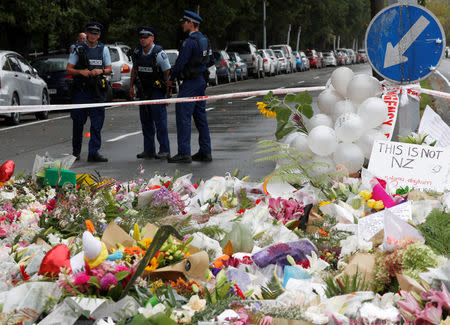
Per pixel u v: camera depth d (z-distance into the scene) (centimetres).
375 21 620
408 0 675
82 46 1071
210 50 1023
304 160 575
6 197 499
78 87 1072
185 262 348
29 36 2738
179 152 1026
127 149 1216
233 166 975
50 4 2612
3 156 1157
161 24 3741
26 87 1817
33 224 448
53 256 338
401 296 303
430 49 615
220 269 361
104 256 316
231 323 279
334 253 395
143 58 1065
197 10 3872
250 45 4475
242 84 3638
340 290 326
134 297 315
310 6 6706
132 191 554
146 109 1077
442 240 374
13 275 348
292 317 285
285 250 370
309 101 621
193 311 294
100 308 291
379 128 615
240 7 4703
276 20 6419
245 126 1524
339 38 10388
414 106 885
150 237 400
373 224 396
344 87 622
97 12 3241
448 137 625
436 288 297
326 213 464
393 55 620
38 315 302
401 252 328
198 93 1013
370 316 278
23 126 1700
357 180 543
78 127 1088
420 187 542
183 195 542
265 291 333
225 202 520
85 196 474
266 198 495
